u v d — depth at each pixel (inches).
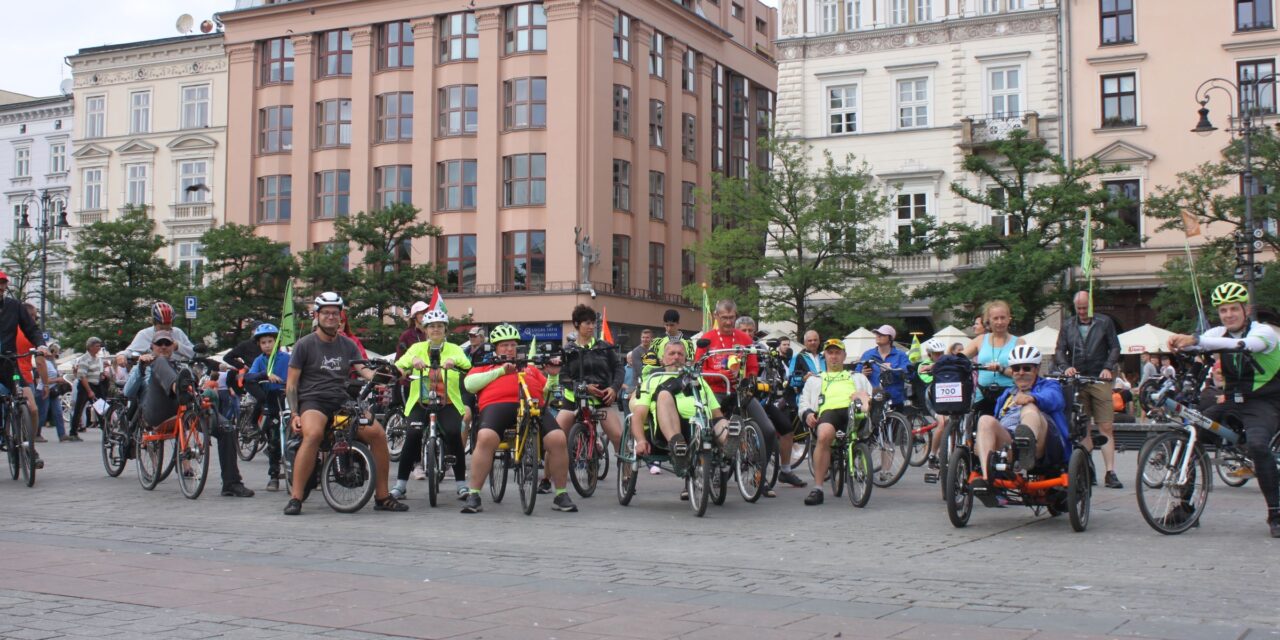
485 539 368.5
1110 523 403.5
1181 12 1558.8
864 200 1493.6
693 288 1566.2
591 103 1926.7
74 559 319.3
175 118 2295.8
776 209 1521.9
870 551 340.5
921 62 1668.3
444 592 269.1
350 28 2081.7
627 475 470.9
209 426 485.1
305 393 444.1
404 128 2037.4
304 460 436.1
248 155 2146.9
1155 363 1232.2
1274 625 230.8
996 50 1633.9
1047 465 390.9
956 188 1428.4
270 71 2150.6
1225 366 375.2
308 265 1761.8
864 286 1464.1
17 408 534.6
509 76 1964.8
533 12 1956.2
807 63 1733.5
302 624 232.1
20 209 2519.7
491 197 1961.1
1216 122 1536.7
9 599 258.2
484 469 442.6
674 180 2134.6
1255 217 1305.4
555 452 448.5
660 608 249.3
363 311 1782.7
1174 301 1342.3
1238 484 526.9
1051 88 1605.6
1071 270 1486.2
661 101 2117.4
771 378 510.3
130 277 1899.6
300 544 353.1
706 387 450.9
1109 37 1589.6
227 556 327.9
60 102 2471.7
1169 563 313.9
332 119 2087.8
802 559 325.1
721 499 458.6
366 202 2047.2
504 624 232.7
